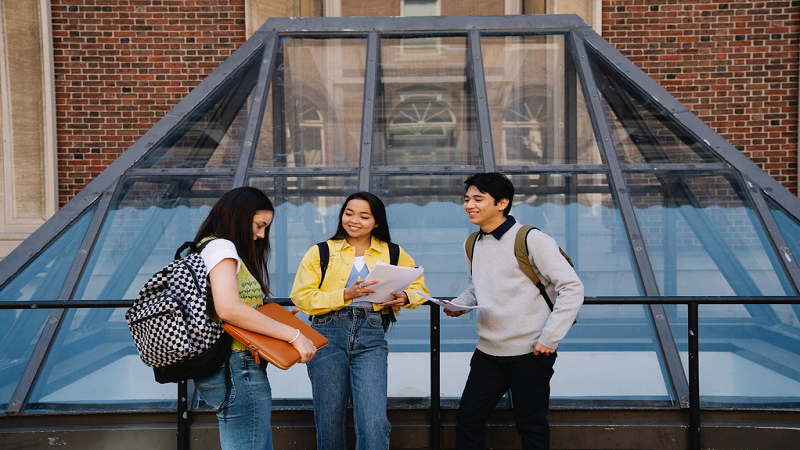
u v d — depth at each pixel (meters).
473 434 2.63
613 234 4.05
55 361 3.29
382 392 2.48
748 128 7.12
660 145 4.62
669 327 3.49
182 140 4.70
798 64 7.04
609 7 7.16
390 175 4.47
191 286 2.00
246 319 1.97
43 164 6.96
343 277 2.58
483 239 2.62
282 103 5.04
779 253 3.80
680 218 4.09
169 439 3.00
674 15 7.11
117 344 3.41
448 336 3.53
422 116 4.90
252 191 2.22
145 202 4.22
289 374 3.29
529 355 2.49
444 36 5.66
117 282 3.71
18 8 6.83
